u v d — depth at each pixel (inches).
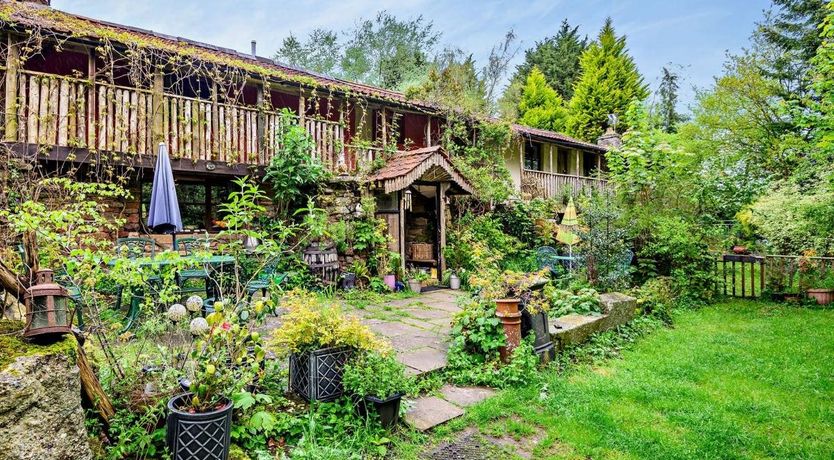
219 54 478.0
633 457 138.0
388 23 1046.4
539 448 142.9
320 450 127.9
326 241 372.8
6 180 235.5
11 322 112.0
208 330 130.0
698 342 265.4
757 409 170.6
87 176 321.4
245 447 128.6
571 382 197.9
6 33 288.5
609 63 1154.0
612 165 497.0
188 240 303.7
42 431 90.2
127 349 158.1
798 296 382.3
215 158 358.0
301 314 155.6
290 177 370.6
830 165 378.0
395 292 390.6
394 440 141.6
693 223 415.5
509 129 601.9
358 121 522.6
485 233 496.4
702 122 602.5
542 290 233.8
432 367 198.2
